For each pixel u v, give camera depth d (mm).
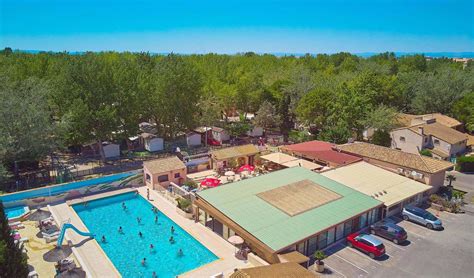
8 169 56031
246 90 97188
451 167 50344
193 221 43281
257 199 40250
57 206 47656
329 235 37250
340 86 84625
